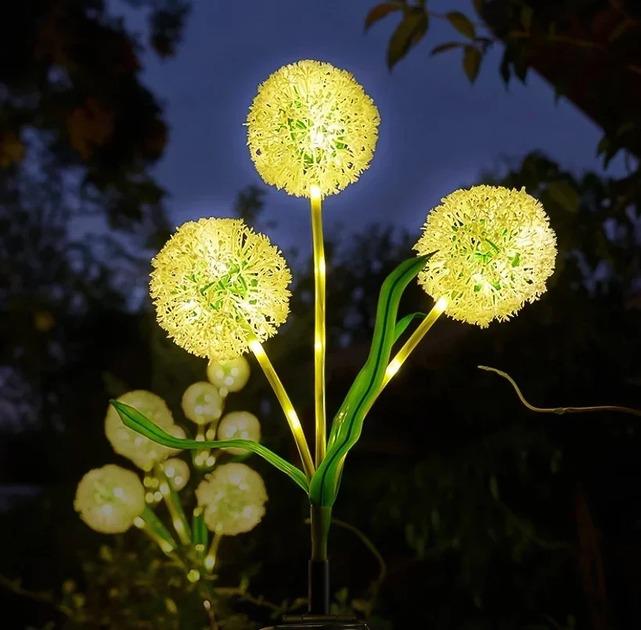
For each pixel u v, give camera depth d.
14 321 2.22
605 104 1.30
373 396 0.81
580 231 1.35
